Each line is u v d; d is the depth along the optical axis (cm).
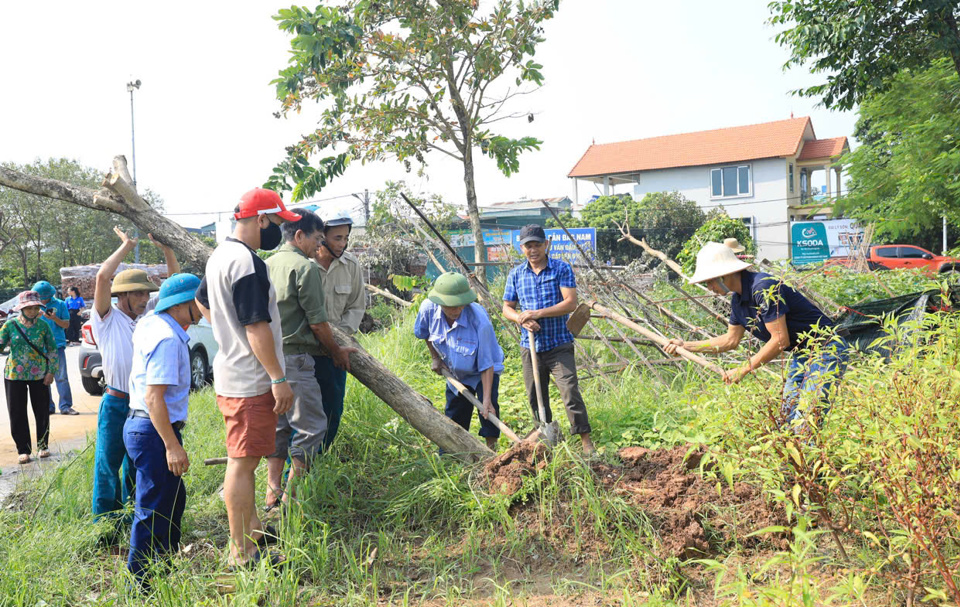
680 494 400
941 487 260
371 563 389
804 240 2445
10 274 4888
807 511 304
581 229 2486
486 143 1087
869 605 294
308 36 933
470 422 614
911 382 276
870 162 1522
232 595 348
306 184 1073
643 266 1155
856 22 1183
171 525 392
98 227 4406
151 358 368
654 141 4141
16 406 671
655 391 668
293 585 346
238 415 374
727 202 3859
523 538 399
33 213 4209
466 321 546
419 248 1547
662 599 317
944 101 1321
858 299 910
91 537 420
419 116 1057
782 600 249
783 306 398
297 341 464
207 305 400
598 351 817
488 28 1034
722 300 805
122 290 463
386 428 565
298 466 461
